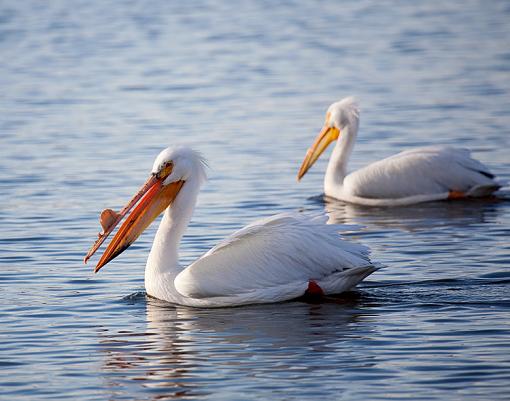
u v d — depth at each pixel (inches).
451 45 1375.5
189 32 1562.5
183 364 400.8
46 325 453.4
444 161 740.7
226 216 653.3
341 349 410.9
